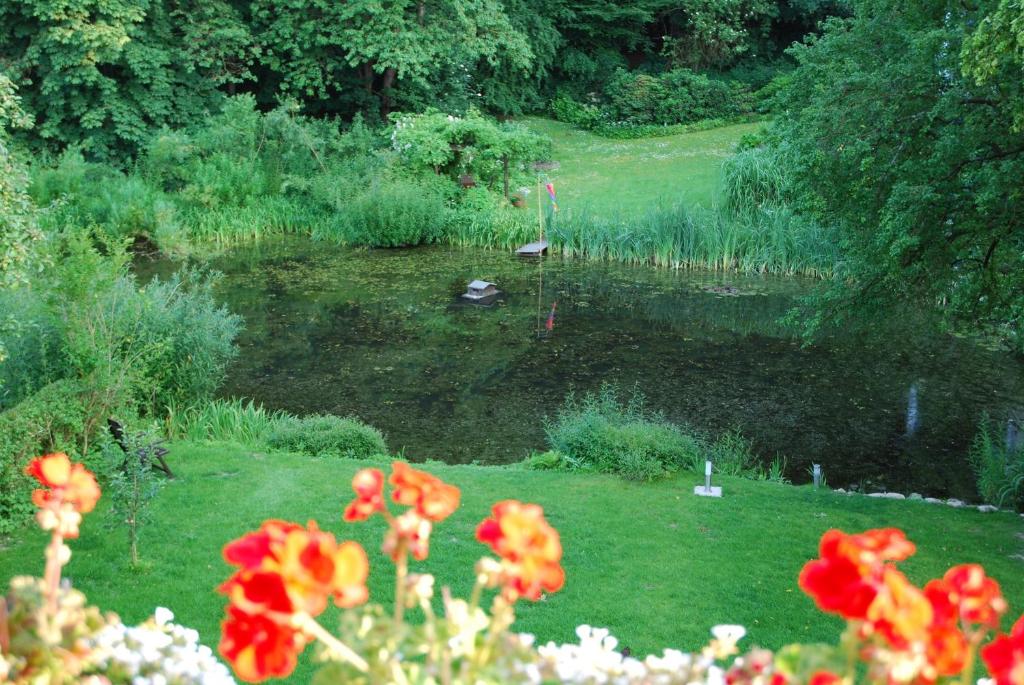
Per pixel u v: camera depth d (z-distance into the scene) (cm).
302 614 169
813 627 610
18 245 675
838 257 1900
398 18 2691
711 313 1694
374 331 1576
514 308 1727
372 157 2575
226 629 174
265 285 1884
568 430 1034
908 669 162
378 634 189
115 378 934
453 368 1390
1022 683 169
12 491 747
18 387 982
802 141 957
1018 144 861
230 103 2586
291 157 2562
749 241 2028
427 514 198
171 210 2247
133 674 234
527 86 3469
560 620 612
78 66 2453
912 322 1612
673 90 3378
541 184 2595
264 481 873
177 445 985
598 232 2156
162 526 755
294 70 2847
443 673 189
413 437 1135
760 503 862
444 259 2144
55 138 2550
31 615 198
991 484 967
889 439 1136
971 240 941
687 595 655
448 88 3138
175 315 1141
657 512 825
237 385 1304
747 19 3722
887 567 171
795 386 1317
